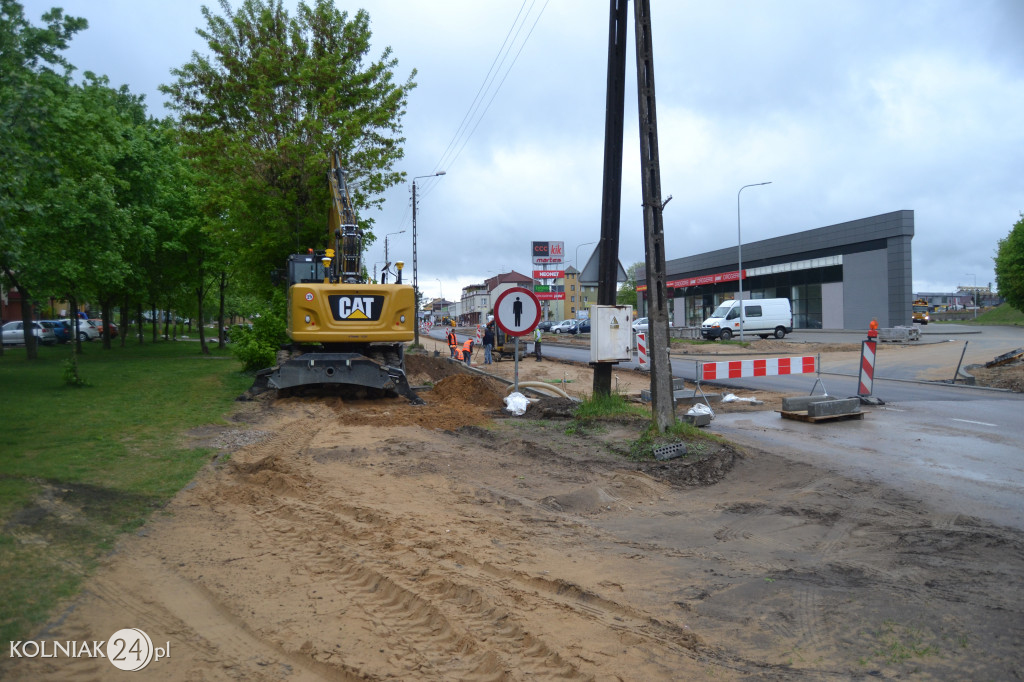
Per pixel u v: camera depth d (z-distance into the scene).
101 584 4.70
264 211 22.62
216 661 3.77
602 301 12.44
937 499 7.18
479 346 44.34
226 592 4.67
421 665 3.75
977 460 9.02
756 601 4.60
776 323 44.78
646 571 5.15
